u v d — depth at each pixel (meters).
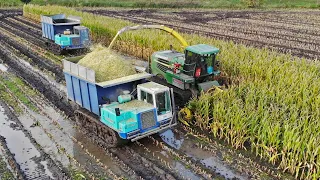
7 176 11.04
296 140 10.69
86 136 13.64
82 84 13.38
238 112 12.71
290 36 31.91
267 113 12.43
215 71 15.76
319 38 30.94
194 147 12.86
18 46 28.36
